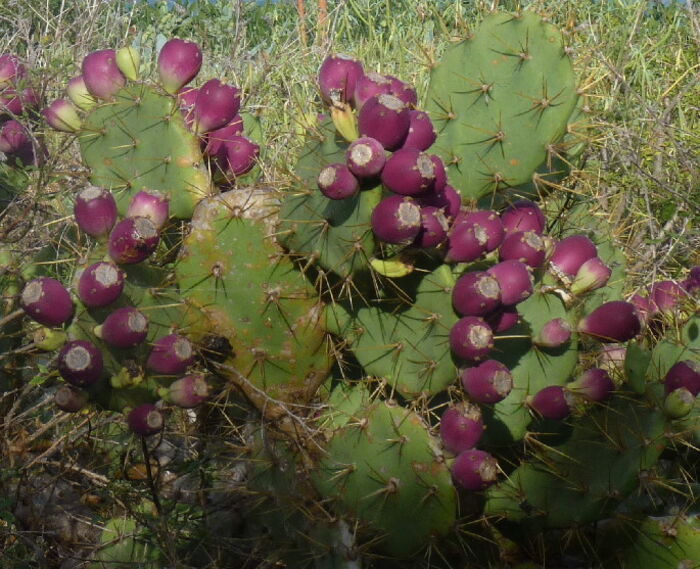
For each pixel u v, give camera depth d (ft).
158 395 2.52
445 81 2.91
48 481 3.00
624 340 2.57
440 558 2.67
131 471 2.99
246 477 2.76
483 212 2.48
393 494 2.43
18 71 3.53
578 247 2.64
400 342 2.49
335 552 2.49
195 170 2.67
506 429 2.53
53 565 2.91
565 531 2.62
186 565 2.72
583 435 2.52
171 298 2.53
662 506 2.68
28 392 2.92
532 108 2.84
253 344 2.57
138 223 2.41
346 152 2.30
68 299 2.41
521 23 2.85
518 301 2.40
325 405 2.58
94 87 2.85
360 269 2.41
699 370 2.49
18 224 3.24
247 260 2.52
